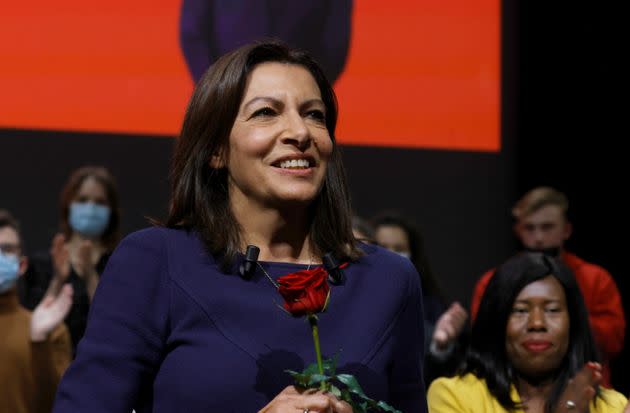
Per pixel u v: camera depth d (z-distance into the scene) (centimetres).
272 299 177
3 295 364
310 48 567
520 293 299
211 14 551
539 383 300
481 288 471
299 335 175
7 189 523
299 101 180
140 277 177
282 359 171
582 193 618
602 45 615
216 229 182
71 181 426
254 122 179
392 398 187
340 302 180
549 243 502
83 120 534
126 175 539
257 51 184
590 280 488
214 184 187
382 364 177
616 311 484
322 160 180
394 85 582
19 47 525
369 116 578
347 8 574
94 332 175
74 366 174
